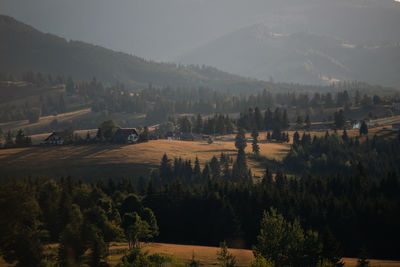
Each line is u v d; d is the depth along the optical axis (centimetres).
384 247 9038
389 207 9625
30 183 10544
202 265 6244
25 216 7369
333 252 6050
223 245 6012
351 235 9238
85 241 6325
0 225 6638
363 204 10044
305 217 9844
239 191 10975
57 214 8319
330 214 9731
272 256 5947
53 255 6469
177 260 6341
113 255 6900
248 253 7438
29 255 5778
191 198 10731
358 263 6588
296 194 11262
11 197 7162
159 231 10225
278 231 6144
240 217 10038
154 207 10606
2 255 6022
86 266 6112
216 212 10094
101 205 9100
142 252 6831
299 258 5959
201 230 10000
